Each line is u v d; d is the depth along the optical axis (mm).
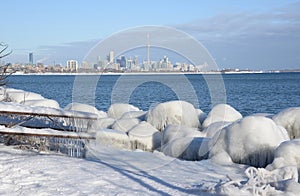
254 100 32781
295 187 4746
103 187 5320
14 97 12750
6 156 7156
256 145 7473
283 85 65438
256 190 4660
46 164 6512
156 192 5129
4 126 8133
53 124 8750
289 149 6871
